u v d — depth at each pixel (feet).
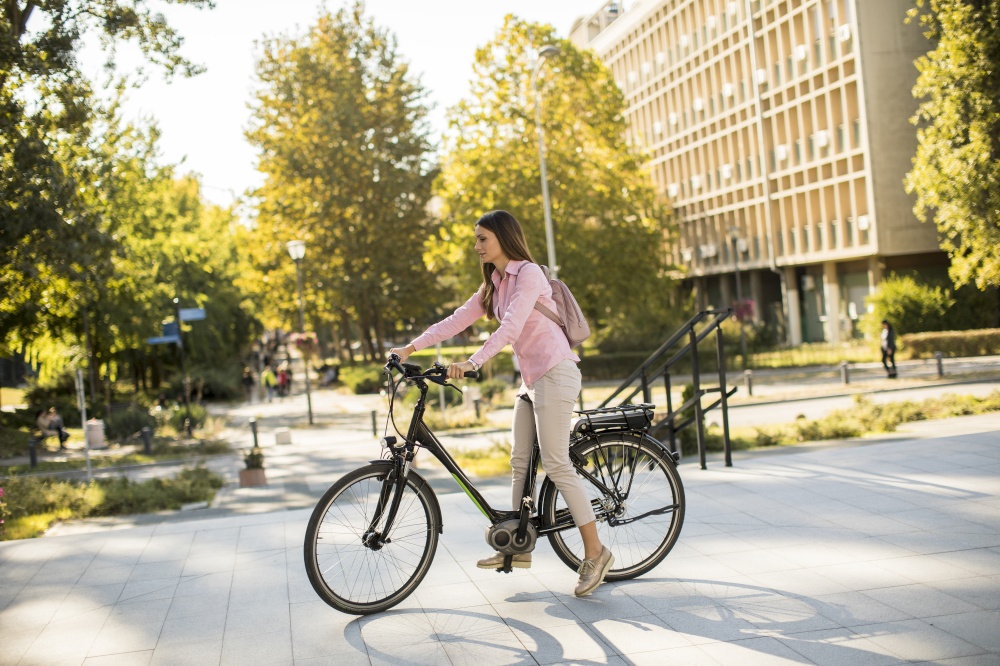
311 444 83.20
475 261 128.26
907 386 79.66
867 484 21.16
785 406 75.97
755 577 14.70
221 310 178.91
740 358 128.26
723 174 175.63
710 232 184.34
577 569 15.31
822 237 150.41
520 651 12.22
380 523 14.35
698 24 180.86
